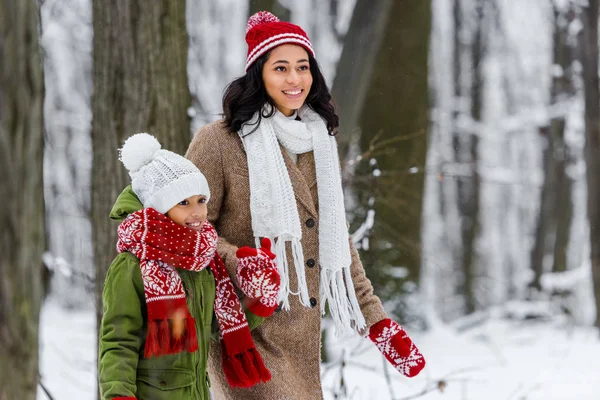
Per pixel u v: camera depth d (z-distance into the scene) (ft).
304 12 58.80
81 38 51.19
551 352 36.88
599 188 44.60
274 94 13.61
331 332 30.63
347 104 31.04
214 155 13.55
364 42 30.99
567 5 54.44
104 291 11.91
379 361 29.99
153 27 17.88
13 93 16.06
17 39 15.99
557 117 66.64
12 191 16.25
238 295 13.15
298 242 13.44
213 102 40.78
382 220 35.42
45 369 31.53
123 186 18.08
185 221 12.06
